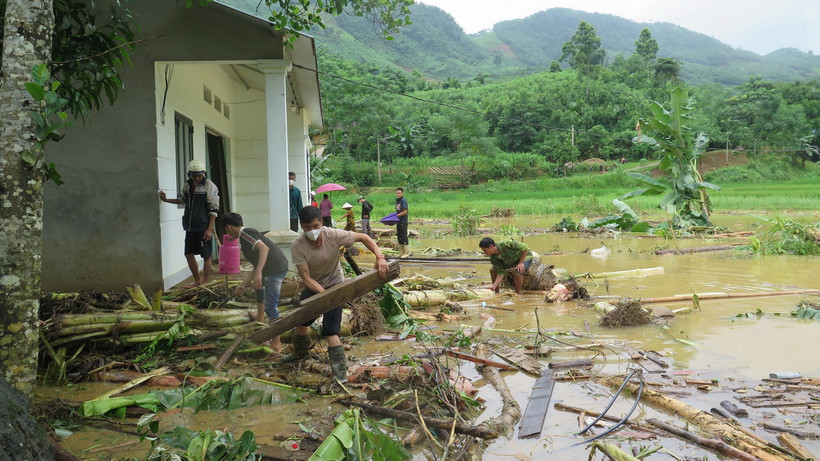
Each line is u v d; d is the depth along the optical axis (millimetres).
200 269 10656
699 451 3719
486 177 74125
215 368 5320
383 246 17594
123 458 3625
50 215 7848
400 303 7426
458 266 13148
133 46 6125
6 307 3734
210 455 3508
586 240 19062
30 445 3012
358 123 69000
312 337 6621
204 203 8125
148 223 7953
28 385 3824
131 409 4516
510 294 9312
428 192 63656
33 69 3818
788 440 3793
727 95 100500
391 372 4969
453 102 108438
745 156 80750
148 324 5762
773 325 7074
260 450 3650
